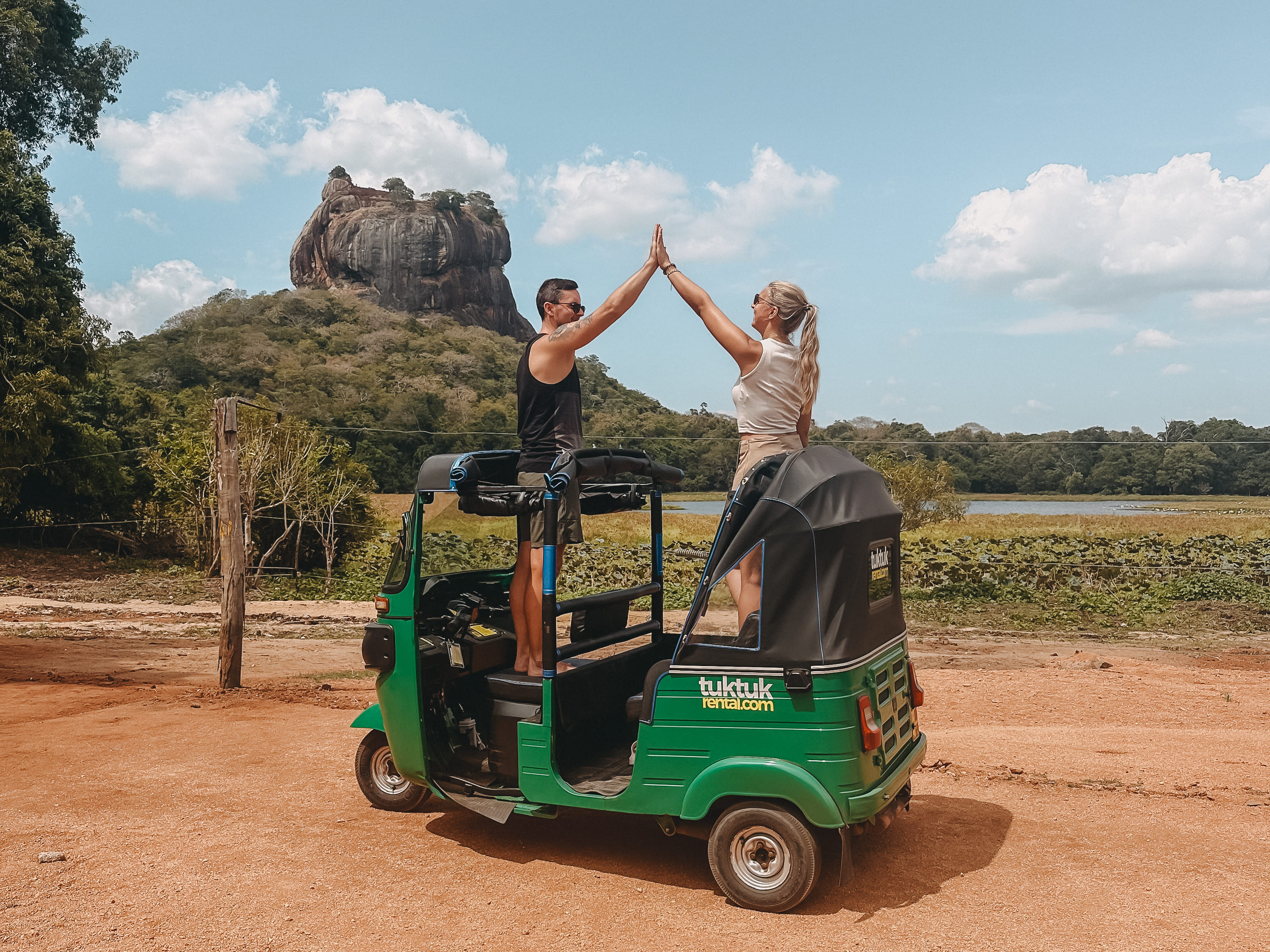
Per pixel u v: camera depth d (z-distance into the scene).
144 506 32.41
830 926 4.24
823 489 4.44
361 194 195.38
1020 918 4.32
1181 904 4.48
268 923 4.29
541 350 5.46
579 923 4.29
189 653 15.02
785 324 5.06
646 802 4.66
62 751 7.61
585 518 6.77
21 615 19.50
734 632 4.49
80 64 39.09
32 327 29.98
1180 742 8.13
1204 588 21.09
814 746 4.33
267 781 6.69
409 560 5.38
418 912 4.42
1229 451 41.25
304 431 28.59
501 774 5.32
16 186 31.72
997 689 11.33
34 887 4.71
